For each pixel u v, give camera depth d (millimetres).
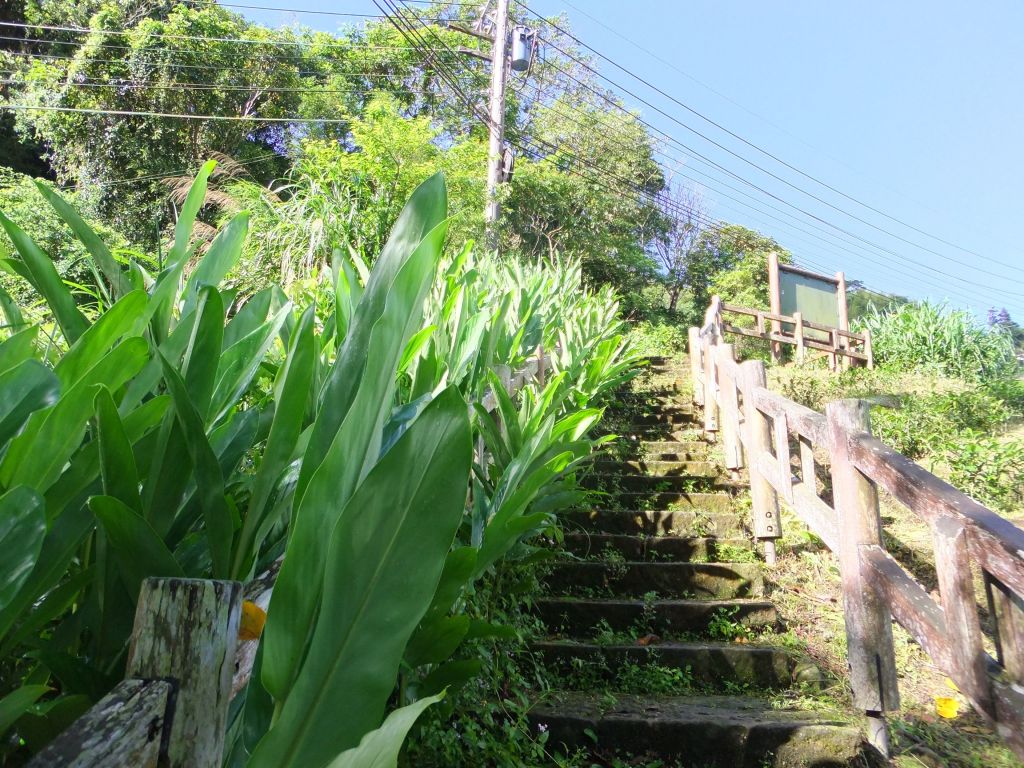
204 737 986
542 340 5820
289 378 1369
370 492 1190
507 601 3365
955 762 2752
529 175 18844
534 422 3254
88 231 1675
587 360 6277
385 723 977
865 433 2947
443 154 10922
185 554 1505
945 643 2275
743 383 4707
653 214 24109
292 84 17922
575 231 20062
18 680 1470
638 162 23016
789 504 3746
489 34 14672
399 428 1744
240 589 1068
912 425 6316
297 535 1164
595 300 9547
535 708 2920
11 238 1584
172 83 15156
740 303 25188
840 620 3812
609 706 2961
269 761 1120
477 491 2760
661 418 7277
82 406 1240
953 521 2248
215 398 1734
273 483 1411
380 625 1187
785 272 13156
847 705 3053
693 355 7875
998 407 6926
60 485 1322
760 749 2748
